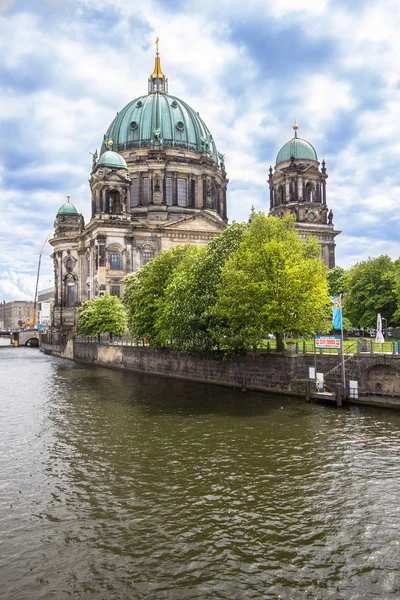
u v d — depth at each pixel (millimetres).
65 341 117438
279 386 48188
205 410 41000
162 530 18672
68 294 132875
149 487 23125
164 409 42094
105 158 110750
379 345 54188
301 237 108125
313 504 20797
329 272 91812
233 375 54625
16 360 109000
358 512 19969
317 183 111438
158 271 69938
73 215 144625
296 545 17406
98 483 23875
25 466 26844
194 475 24594
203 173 123812
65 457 28359
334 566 16047
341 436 31281
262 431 33000
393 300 70812
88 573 15844
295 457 27141
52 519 19875
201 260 56906
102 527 19047
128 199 109812
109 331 91188
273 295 46000
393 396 39219
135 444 30719
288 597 14477
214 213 125750
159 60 143500
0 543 17938
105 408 43531
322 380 43688
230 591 14758
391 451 27938
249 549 17156
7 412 42562
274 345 62812
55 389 57125
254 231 51219
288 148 112188
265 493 22078
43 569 16125
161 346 68938
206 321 52844
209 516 19812
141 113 127250
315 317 47156
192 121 130000
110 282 105250
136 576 15609
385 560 16391
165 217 116875
